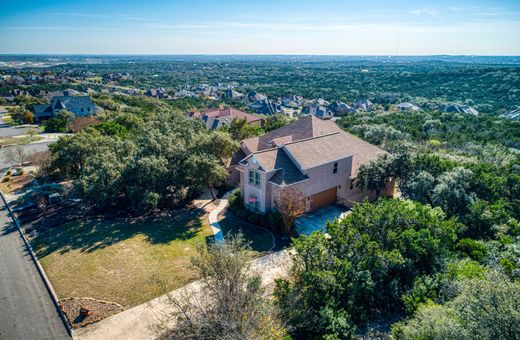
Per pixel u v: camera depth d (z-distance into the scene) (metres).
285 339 13.61
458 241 22.38
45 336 16.61
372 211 21.61
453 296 15.50
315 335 15.07
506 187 28.62
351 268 17.66
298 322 15.35
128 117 66.62
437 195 26.58
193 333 14.11
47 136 70.88
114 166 31.27
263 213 29.05
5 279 21.39
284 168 28.67
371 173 30.45
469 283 12.88
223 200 34.47
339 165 32.06
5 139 67.81
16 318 17.91
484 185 27.58
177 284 20.06
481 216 23.97
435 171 30.27
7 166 49.12
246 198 31.06
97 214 30.97
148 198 28.45
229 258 15.45
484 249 20.50
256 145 39.75
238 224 28.64
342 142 33.72
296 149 30.03
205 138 34.72
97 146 39.31
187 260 22.77
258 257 23.19
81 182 29.73
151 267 21.94
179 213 31.03
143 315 17.64
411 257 19.06
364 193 35.69
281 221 27.12
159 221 29.30
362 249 18.67
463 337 10.90
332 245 18.86
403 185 30.89
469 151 44.84
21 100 113.00
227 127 50.97
